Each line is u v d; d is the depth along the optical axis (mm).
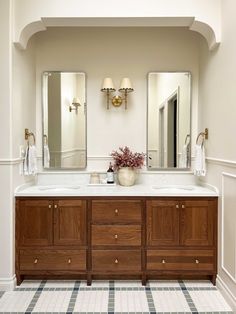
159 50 3285
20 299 2459
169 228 2678
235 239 2271
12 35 2584
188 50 3291
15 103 2670
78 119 3293
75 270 2682
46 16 2580
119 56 3291
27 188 2967
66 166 3305
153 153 3299
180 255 2678
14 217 2660
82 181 3287
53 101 3301
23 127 2893
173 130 3309
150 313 2271
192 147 3311
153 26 2959
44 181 3287
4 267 2609
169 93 3295
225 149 2479
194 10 2584
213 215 2676
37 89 3305
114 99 3289
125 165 3096
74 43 3285
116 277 2816
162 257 2682
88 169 3314
